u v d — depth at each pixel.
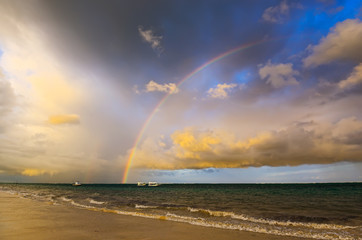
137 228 15.40
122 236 12.91
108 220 18.58
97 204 34.03
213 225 17.00
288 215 22.59
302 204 34.78
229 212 24.95
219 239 12.75
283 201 40.72
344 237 13.79
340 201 39.84
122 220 18.70
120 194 67.94
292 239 13.13
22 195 52.16
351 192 72.19
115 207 30.00
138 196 58.03
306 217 21.22
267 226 16.95
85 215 21.23
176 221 18.69
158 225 16.67
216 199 46.81
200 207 30.44
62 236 12.47
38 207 27.12
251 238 13.13
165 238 12.70
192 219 19.84
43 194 60.19
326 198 47.47
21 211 22.86
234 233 14.41
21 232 13.20
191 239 12.62
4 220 17.22
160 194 69.56
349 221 19.28
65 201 38.78
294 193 69.69
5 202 33.00
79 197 50.75
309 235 14.17
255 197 52.94
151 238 12.62
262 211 26.02
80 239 11.91
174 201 41.25
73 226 15.54
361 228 16.41
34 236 12.29
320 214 23.42
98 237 12.49
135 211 25.59
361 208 28.81
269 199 45.94
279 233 14.62
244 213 24.31
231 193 74.81
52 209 25.52
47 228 14.54
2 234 12.61
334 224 17.92
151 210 26.77
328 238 13.52
